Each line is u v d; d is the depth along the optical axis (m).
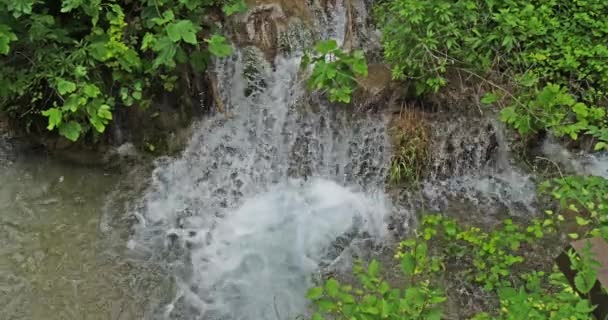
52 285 4.48
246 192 5.47
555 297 3.46
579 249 3.15
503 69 5.54
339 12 6.04
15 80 4.90
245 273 4.71
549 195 5.38
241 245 4.95
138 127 5.56
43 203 5.12
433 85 5.18
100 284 4.52
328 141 5.56
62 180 5.32
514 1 5.72
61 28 5.00
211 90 5.60
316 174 5.62
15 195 5.16
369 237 5.04
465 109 5.46
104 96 5.03
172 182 5.43
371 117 5.46
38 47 4.84
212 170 5.54
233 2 5.45
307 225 5.15
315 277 4.68
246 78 5.60
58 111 4.73
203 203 5.31
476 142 5.52
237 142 5.63
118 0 5.21
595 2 5.79
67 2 4.67
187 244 4.92
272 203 5.37
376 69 5.64
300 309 4.43
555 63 5.57
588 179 4.00
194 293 4.52
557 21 5.68
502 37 5.43
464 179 5.58
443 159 5.50
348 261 4.81
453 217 5.21
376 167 5.48
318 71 4.71
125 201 5.22
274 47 5.71
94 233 4.92
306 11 5.93
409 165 5.40
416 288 3.06
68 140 5.49
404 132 5.37
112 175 5.42
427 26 5.20
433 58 5.24
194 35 4.76
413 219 5.20
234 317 4.36
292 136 5.60
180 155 5.59
